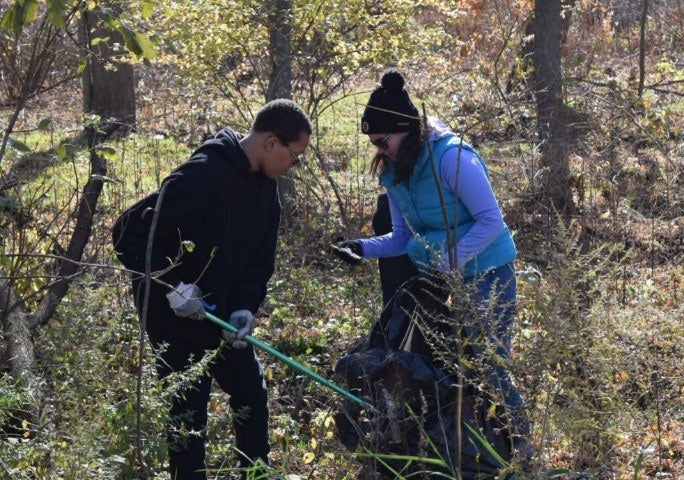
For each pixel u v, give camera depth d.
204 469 4.76
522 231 8.95
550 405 4.26
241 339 4.80
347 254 5.57
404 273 5.71
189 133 11.32
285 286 8.04
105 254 7.28
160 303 4.76
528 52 11.07
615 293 7.07
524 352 4.37
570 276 4.16
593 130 9.99
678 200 9.62
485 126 9.86
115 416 4.39
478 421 4.81
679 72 14.91
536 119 10.02
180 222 4.70
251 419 5.11
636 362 4.68
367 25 9.66
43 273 6.74
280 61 9.63
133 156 10.12
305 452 5.51
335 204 9.75
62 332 4.54
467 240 4.96
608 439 4.67
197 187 4.64
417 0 9.79
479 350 4.43
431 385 4.87
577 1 15.29
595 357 4.31
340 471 5.00
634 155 10.40
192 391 4.84
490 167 9.45
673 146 10.59
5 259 5.04
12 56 5.54
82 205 6.87
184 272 4.79
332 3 9.23
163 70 14.52
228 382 5.08
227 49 9.47
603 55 15.31
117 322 5.03
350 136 12.73
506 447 4.77
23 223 6.69
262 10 9.40
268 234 5.11
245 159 4.78
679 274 8.41
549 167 9.22
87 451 3.93
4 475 4.00
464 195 4.99
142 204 4.72
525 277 4.89
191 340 4.82
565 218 9.43
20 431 5.02
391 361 4.90
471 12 11.48
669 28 17.16
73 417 4.22
